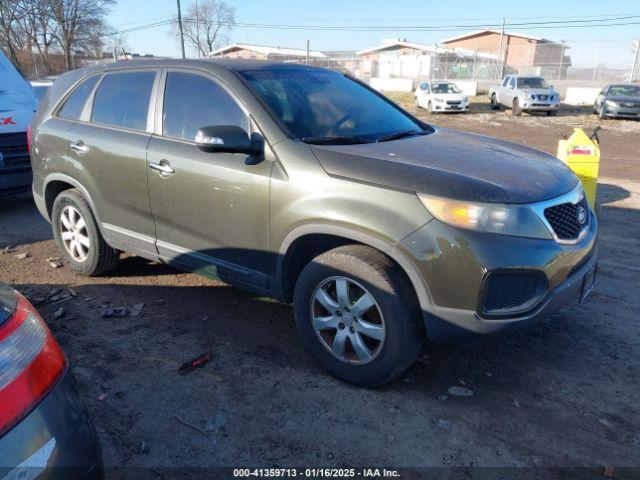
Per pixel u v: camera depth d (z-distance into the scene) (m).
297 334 3.89
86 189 4.53
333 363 3.29
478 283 2.77
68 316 4.16
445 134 4.07
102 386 3.26
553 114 23.12
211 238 3.72
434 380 3.34
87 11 50.47
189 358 3.57
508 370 3.45
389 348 3.02
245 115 3.54
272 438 2.83
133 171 4.08
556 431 2.89
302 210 3.17
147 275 5.00
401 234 2.88
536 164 3.38
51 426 1.73
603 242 5.99
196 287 4.71
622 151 13.43
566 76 35.81
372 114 4.05
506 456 2.71
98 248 4.68
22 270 5.15
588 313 4.24
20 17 47.62
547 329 3.98
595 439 2.83
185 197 3.78
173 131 3.92
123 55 12.14
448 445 2.78
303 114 3.63
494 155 3.42
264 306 4.34
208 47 61.22
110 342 3.77
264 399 3.14
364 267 3.01
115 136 4.24
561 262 2.93
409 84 39.34
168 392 3.21
